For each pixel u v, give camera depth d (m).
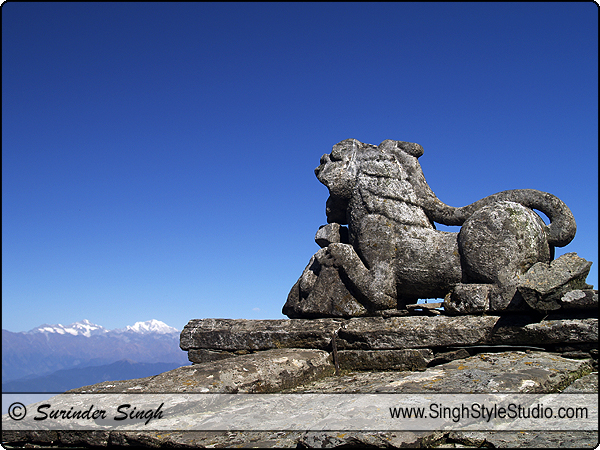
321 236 7.42
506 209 6.11
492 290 5.88
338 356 6.29
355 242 6.94
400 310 6.62
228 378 5.18
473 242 6.10
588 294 5.22
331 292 6.81
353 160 7.30
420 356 5.83
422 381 4.74
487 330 5.68
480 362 5.20
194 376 5.16
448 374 4.89
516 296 5.72
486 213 6.17
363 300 6.62
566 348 5.41
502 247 5.93
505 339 5.62
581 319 5.34
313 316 6.94
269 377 5.43
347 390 4.99
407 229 6.74
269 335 6.70
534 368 4.81
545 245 6.28
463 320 5.83
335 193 7.27
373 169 7.06
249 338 6.79
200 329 7.18
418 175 7.14
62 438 4.52
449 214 6.85
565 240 6.33
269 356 5.87
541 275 5.61
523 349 5.62
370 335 6.14
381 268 6.59
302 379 5.75
